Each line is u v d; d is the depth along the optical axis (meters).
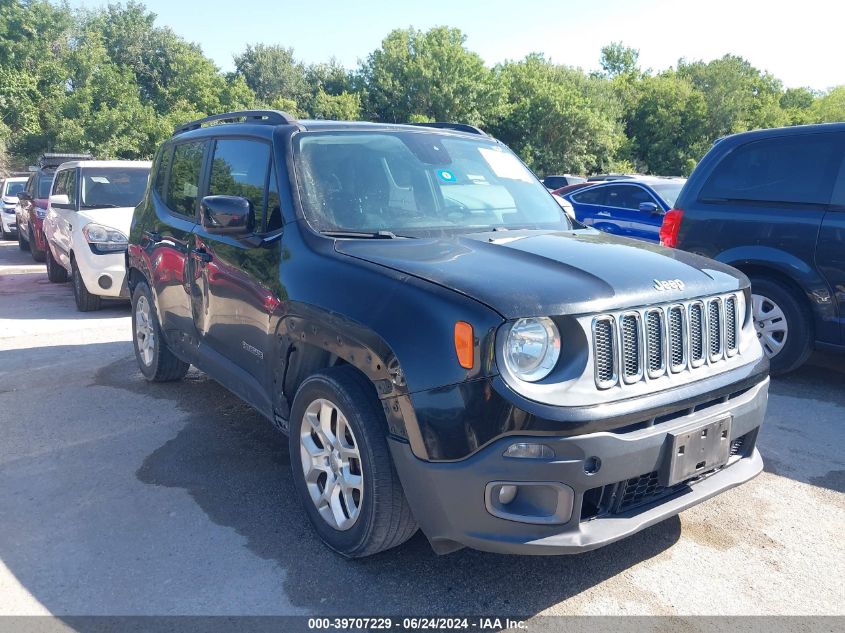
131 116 42.25
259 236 3.71
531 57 66.00
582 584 2.97
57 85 45.22
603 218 10.69
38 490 3.84
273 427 4.76
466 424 2.52
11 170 43.34
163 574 3.03
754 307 5.78
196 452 4.33
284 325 3.35
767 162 5.72
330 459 3.15
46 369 6.19
